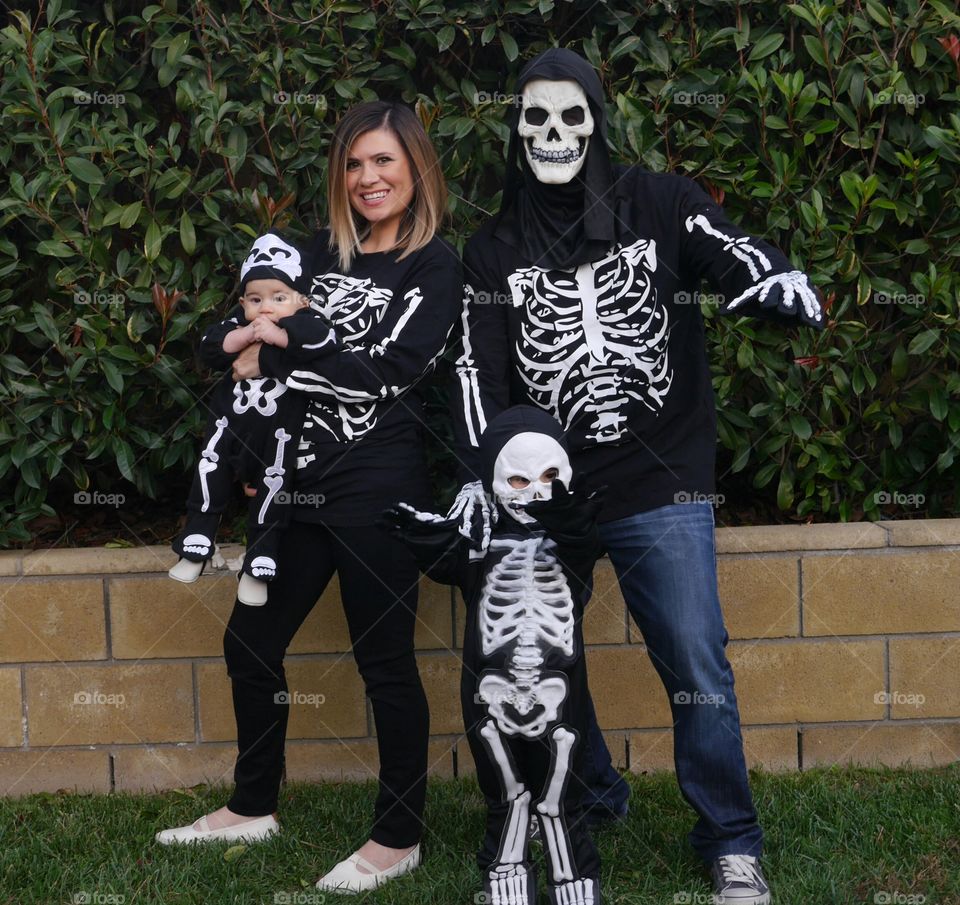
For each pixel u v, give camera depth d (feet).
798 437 12.80
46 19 12.76
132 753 12.62
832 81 12.50
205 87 12.32
